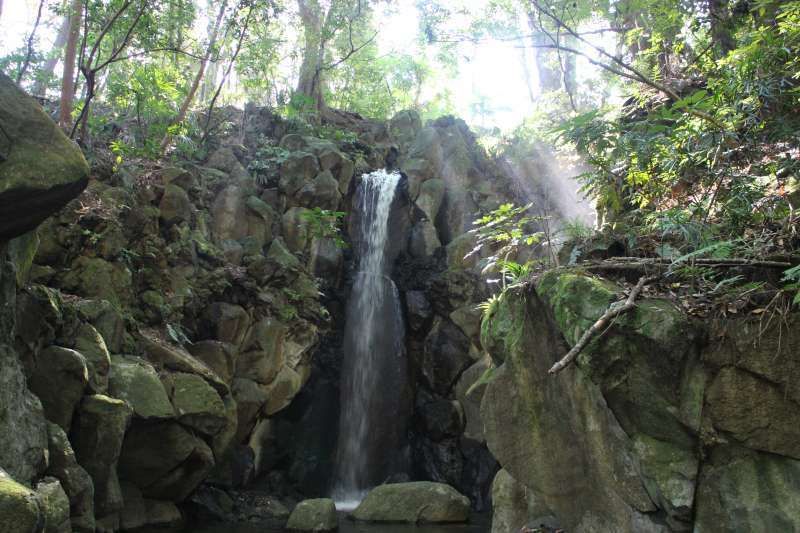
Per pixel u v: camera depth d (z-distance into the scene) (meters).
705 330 4.15
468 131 17.06
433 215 15.38
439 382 13.67
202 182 12.98
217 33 14.60
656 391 4.23
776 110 5.49
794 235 4.54
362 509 10.73
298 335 12.40
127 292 9.80
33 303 7.17
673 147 5.61
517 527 6.33
